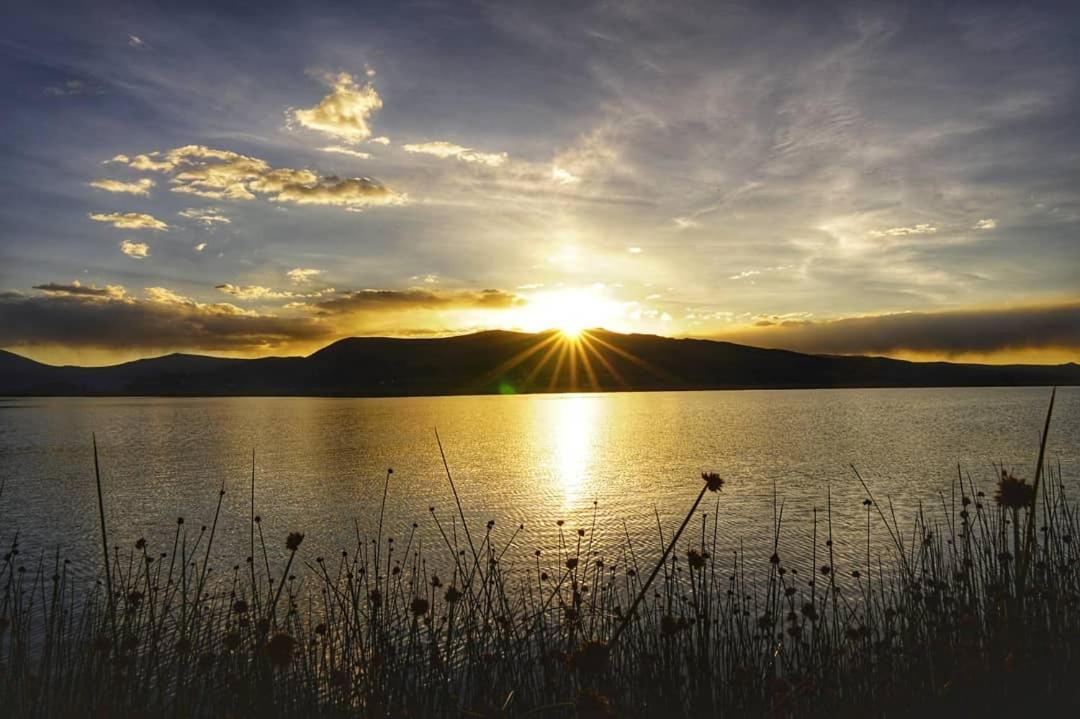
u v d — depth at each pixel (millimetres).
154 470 39125
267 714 5242
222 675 5840
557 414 108000
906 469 33219
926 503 22906
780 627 7633
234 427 79312
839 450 43969
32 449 54719
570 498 27453
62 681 5930
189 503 27594
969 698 5035
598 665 3516
